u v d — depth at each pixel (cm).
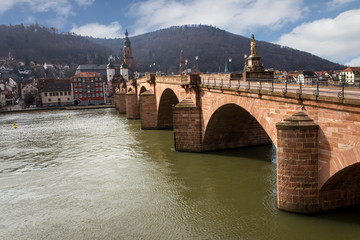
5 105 17875
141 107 6756
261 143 4466
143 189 3033
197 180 3169
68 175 3628
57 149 5125
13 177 3675
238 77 4612
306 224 2073
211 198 2709
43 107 16262
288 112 2289
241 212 2406
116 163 3997
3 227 2439
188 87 4253
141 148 4769
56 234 2289
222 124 4025
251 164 3597
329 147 1947
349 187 2141
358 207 2184
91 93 18138
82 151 4853
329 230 2005
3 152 5106
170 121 6769
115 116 10456
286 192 2178
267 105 2555
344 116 1814
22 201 2931
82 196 2961
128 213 2544
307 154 2052
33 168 4025
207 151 4231
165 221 2370
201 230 2205
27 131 7525
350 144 1791
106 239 2175
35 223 2480
